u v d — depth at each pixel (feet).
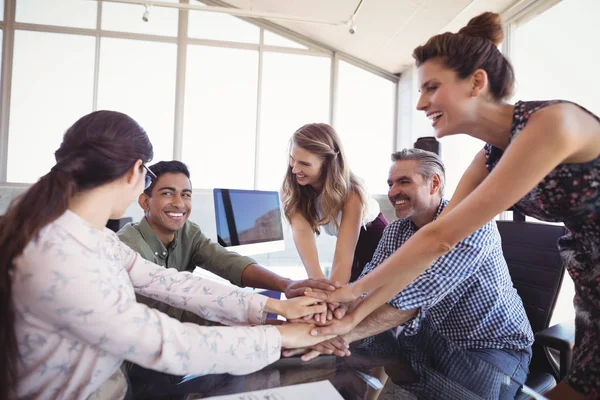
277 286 4.00
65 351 1.98
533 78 9.92
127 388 2.36
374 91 16.63
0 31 13.70
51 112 13.93
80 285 1.84
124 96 14.47
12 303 1.82
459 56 2.34
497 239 3.70
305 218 5.55
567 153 2.09
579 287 2.60
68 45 14.11
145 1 11.77
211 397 2.16
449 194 13.48
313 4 12.92
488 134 2.57
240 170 15.40
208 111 15.14
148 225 4.26
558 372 3.68
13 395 1.88
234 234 6.18
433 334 3.57
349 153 16.34
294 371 2.64
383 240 4.59
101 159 2.04
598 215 2.35
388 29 13.02
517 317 3.65
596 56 8.07
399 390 2.40
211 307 3.10
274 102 15.72
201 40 15.01
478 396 2.42
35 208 1.90
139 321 2.03
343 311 3.24
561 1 9.10
